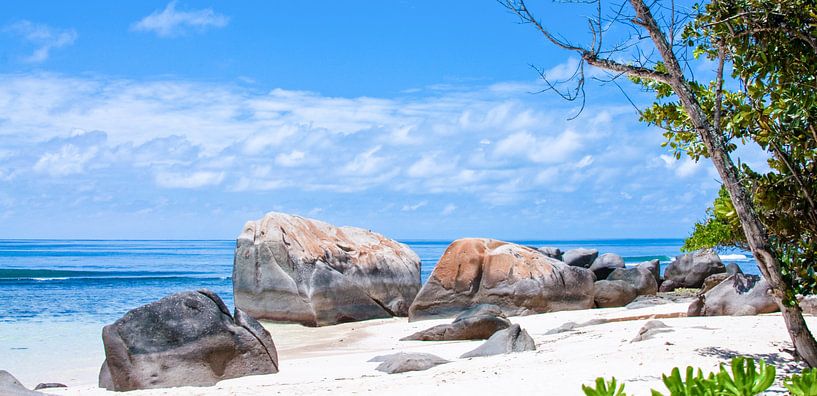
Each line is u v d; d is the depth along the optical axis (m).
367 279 27.56
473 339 19.69
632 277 30.06
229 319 14.23
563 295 25.12
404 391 10.41
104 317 28.03
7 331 23.70
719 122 10.00
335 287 25.80
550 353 13.41
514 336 14.87
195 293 14.25
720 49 9.99
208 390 11.97
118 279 52.31
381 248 29.22
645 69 9.98
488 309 20.59
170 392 11.88
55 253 116.75
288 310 25.17
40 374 16.50
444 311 25.31
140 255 110.88
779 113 10.19
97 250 139.50
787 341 12.35
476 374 11.52
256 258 25.91
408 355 14.44
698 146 11.27
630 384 9.47
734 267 33.06
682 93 9.90
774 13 9.72
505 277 25.09
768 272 10.02
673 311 19.48
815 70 9.97
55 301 34.78
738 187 9.83
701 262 32.59
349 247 28.05
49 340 21.77
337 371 14.35
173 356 13.26
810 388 3.48
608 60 9.98
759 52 10.22
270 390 11.58
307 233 27.19
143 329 13.44
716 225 11.39
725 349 11.73
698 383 3.64
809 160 10.70
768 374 3.63
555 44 9.94
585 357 12.16
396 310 27.83
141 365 13.03
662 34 9.88
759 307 17.44
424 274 68.25
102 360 18.44
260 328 14.39
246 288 25.84
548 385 9.87
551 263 25.58
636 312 21.00
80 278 52.53
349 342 21.00
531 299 24.62
